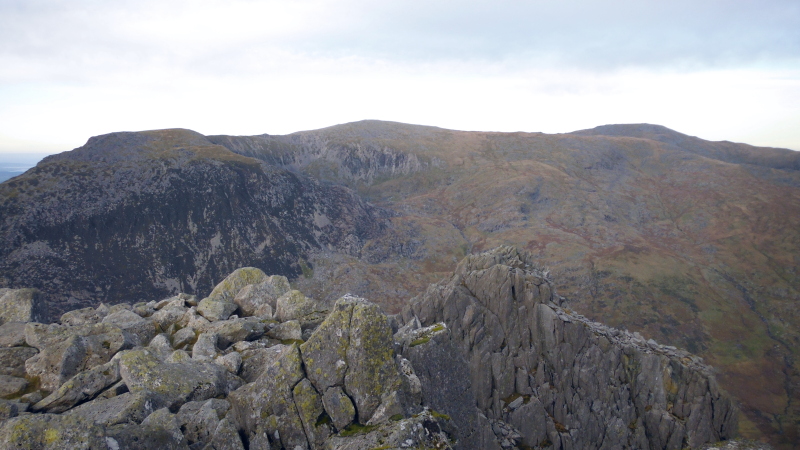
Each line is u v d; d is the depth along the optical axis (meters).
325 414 12.02
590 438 41.25
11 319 19.80
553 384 43.31
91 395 13.81
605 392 42.88
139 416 11.98
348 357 12.32
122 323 18.86
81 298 133.62
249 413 12.35
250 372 15.98
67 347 15.50
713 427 41.34
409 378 12.79
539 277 50.25
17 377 15.24
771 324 171.12
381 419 11.55
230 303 20.78
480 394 42.16
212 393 14.18
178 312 20.00
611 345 44.62
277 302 20.34
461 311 46.72
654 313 168.00
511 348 44.97
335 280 171.00
